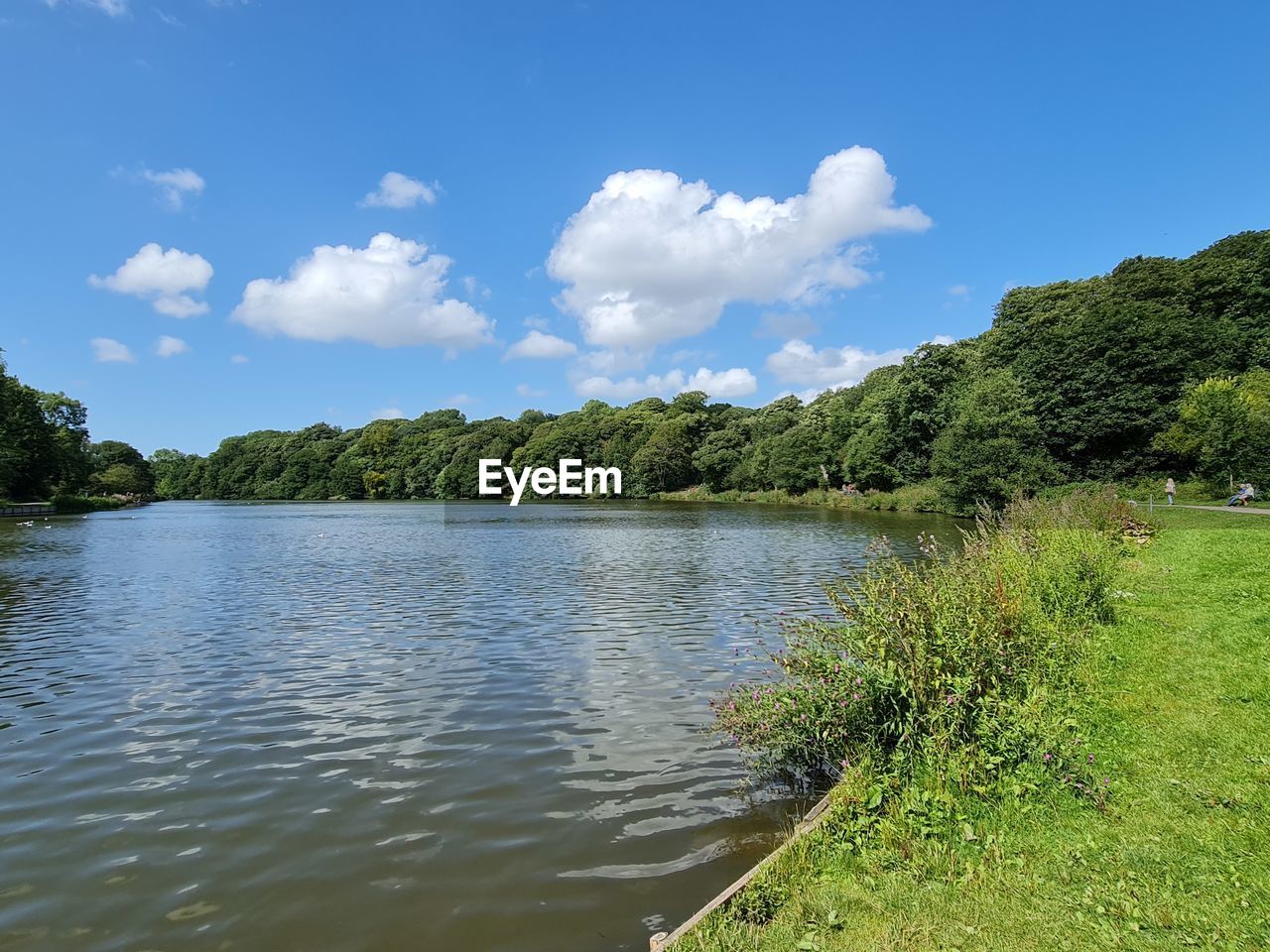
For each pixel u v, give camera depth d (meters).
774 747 7.39
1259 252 51.38
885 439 64.44
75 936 5.11
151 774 8.07
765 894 4.70
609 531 45.12
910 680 6.29
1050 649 8.39
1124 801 5.58
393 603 19.25
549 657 13.05
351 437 155.88
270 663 12.88
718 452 98.50
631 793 7.34
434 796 7.36
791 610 17.48
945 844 5.17
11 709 10.43
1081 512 19.84
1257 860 4.65
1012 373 54.47
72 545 38.31
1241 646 9.14
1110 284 58.81
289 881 5.82
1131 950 3.95
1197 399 40.34
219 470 156.12
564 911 5.30
